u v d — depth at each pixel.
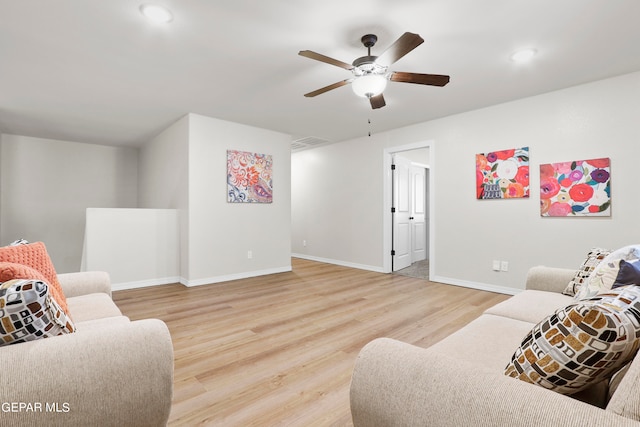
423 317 2.94
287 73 2.97
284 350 2.23
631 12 2.05
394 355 0.81
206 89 3.35
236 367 1.99
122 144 6.00
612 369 0.73
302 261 6.30
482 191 3.96
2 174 5.20
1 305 0.82
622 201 3.03
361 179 5.47
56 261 5.61
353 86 2.48
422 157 6.50
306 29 2.27
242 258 4.68
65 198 5.71
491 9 2.04
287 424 1.46
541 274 2.13
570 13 2.07
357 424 0.83
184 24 2.20
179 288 4.06
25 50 2.54
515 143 3.69
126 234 4.11
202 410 1.55
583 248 3.25
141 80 3.12
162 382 0.94
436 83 2.44
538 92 3.45
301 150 6.60
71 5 1.98
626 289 0.77
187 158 4.20
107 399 0.85
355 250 5.58
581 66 2.84
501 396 0.62
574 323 0.69
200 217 4.25
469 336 1.40
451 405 0.66
